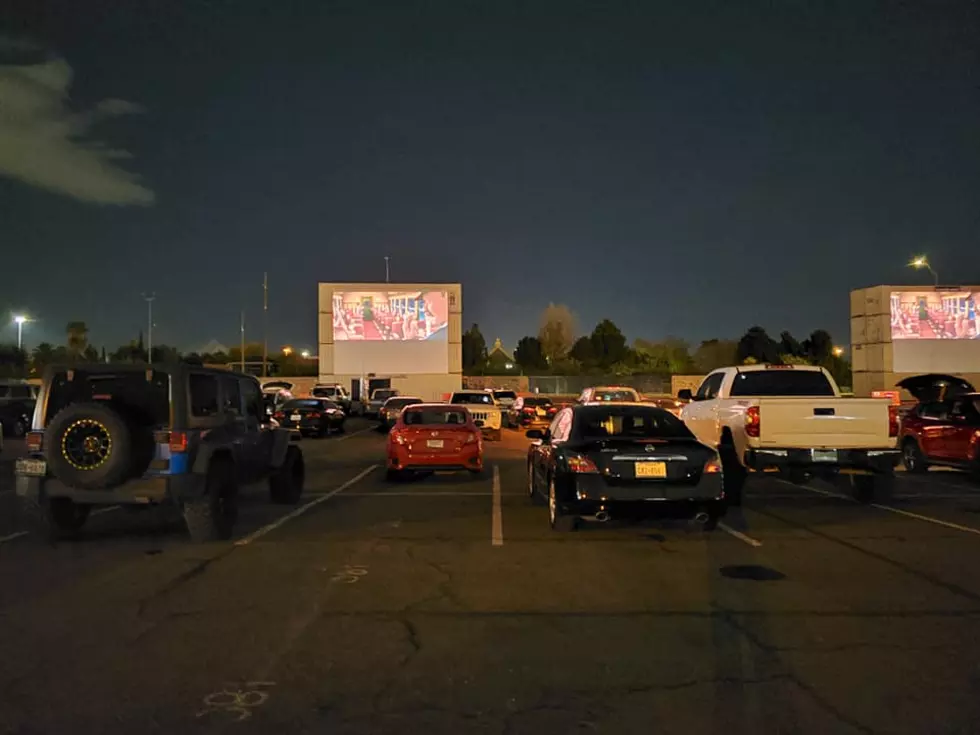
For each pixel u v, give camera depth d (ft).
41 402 34.32
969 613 24.43
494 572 29.68
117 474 32.27
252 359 286.05
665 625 23.26
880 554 32.71
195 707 17.47
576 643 21.65
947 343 197.88
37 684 18.80
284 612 24.61
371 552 33.19
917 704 17.56
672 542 35.12
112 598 26.21
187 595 26.58
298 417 104.27
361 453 82.58
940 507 45.24
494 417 97.45
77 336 254.88
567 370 295.48
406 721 16.75
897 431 42.98
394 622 23.57
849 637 22.13
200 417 35.35
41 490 33.65
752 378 50.75
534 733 16.17
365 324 201.05
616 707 17.44
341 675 19.34
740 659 20.42
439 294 202.28
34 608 25.05
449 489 53.06
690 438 35.83
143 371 34.06
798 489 53.16
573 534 36.96
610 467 33.68
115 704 17.65
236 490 37.22
